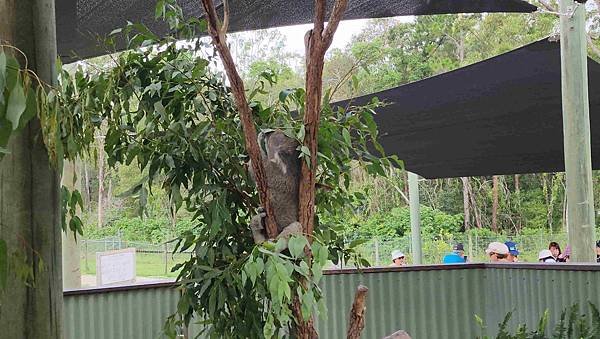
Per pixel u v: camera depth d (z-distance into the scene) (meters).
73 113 1.36
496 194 17.56
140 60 1.51
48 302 0.89
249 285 1.47
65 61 2.72
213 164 1.49
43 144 0.89
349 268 3.24
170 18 1.53
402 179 15.20
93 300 2.83
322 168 1.58
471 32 15.11
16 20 0.89
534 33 14.51
